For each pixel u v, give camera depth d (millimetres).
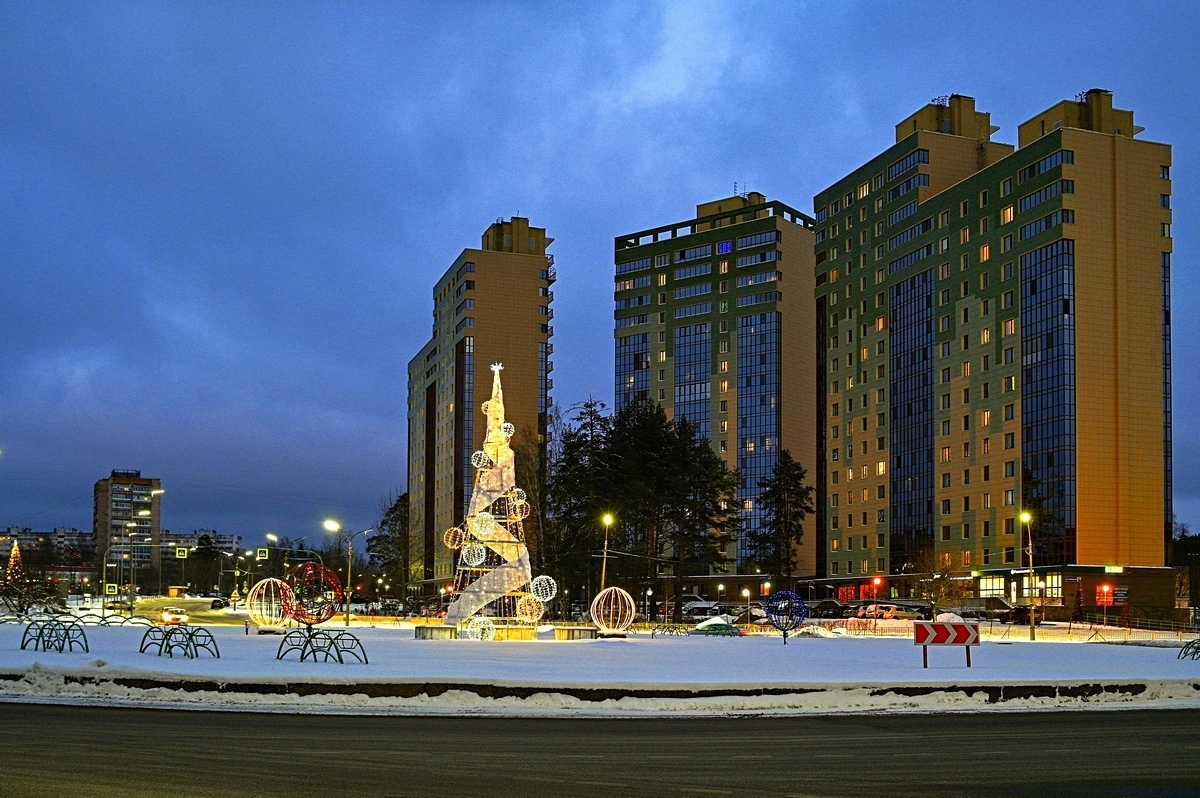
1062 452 104500
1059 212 106750
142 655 32438
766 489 159625
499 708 23594
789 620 61562
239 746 17375
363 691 24047
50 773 14680
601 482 83562
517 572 53000
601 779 15109
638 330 176750
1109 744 19453
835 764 16812
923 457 126375
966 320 120125
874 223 138875
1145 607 102375
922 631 32406
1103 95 111750
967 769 16500
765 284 164500
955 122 133125
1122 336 106875
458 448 164000
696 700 24422
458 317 168750
